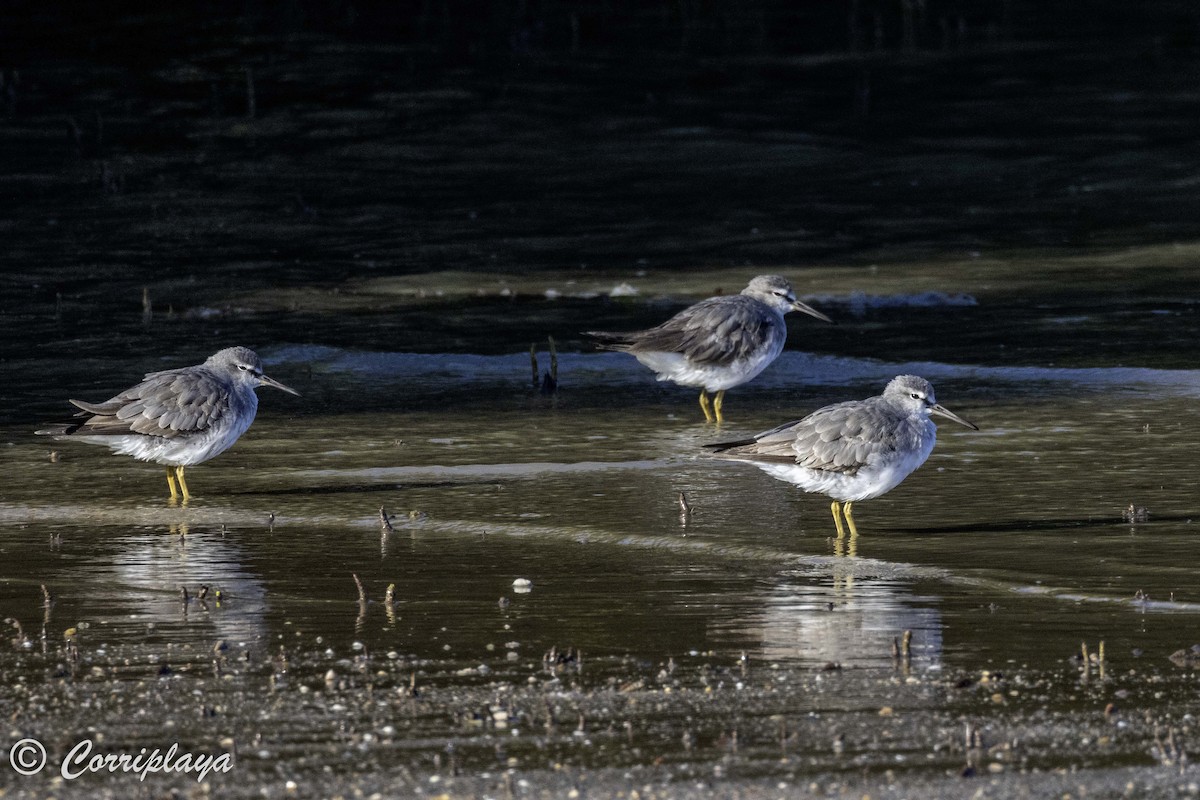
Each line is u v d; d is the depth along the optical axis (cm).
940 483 1530
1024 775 857
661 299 2467
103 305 2442
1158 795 831
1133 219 2944
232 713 955
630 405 1917
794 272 2625
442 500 1500
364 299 2492
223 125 3694
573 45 4519
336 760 885
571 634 1101
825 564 1274
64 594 1211
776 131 3672
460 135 3653
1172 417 1759
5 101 3819
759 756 885
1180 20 4847
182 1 4778
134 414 1523
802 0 5219
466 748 901
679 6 5097
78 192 3189
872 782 851
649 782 854
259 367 1598
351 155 3497
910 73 4222
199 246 2834
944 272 2600
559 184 3297
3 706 968
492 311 2412
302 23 4634
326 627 1123
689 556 1306
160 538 1384
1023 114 3794
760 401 1927
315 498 1516
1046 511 1416
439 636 1099
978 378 1983
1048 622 1109
